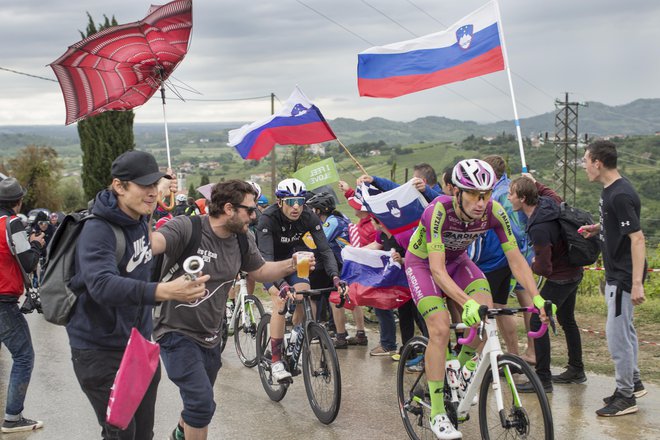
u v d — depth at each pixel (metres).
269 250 5.58
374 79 7.71
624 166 68.94
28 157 51.12
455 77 7.27
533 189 5.25
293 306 5.34
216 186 3.84
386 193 5.75
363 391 5.67
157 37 5.69
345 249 6.30
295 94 8.31
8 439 4.82
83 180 33.41
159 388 5.96
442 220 3.98
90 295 2.96
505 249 4.08
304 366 5.16
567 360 6.11
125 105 5.98
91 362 3.14
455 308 5.41
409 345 4.55
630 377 4.75
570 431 4.50
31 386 6.14
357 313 7.21
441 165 68.88
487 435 3.97
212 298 3.90
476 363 4.13
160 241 3.64
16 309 4.91
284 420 5.07
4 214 4.86
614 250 4.71
